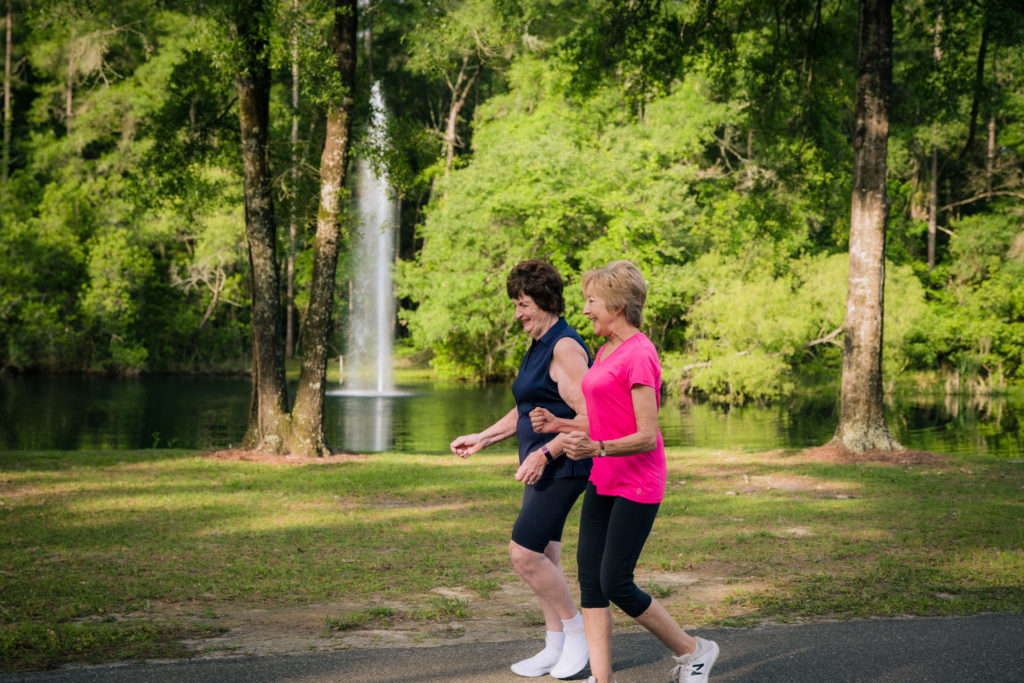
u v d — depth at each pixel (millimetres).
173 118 16688
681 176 33156
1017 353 36469
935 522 8875
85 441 18500
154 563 6906
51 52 43062
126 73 43312
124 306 39688
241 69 13352
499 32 15570
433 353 46875
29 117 46000
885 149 14539
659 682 4145
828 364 33688
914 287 33438
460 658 4531
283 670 4293
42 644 4676
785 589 6102
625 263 4059
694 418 24188
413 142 16047
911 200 43906
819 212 21156
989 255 39906
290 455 14180
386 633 5082
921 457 14039
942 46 16500
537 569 4273
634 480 3865
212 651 4660
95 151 46562
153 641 4828
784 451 15000
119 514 9141
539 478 4176
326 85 13289
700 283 31844
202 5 15898
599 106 25969
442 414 24375
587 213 31219
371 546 7648
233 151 17547
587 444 3770
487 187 32781
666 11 17734
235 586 6172
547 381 4285
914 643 4727
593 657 3998
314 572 6629
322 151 16406
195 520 8844
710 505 9945
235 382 38031
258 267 14359
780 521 8953
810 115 18797
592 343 31734
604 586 3895
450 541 7867
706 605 5691
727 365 28766
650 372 3844
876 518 9109
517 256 31906
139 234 40312
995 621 5203
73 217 39469
